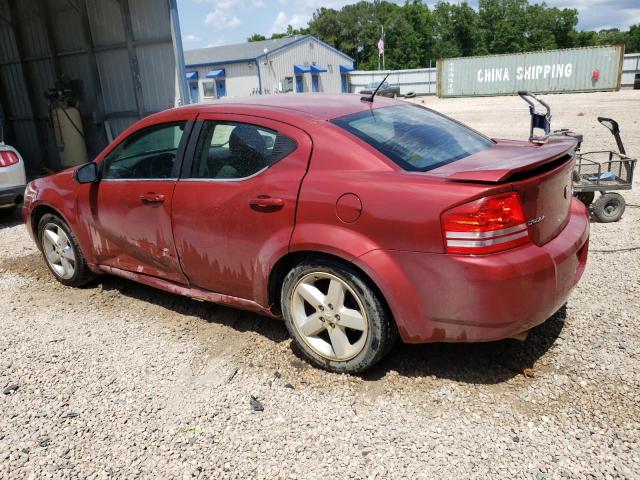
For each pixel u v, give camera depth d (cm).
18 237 687
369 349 301
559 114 2077
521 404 283
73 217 447
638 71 4125
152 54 1084
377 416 283
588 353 323
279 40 4728
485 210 258
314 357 327
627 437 254
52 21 1206
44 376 340
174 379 329
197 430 281
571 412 274
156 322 407
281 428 279
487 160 304
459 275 264
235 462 257
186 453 265
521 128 1677
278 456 259
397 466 247
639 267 457
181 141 371
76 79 1227
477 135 380
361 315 300
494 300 262
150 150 391
